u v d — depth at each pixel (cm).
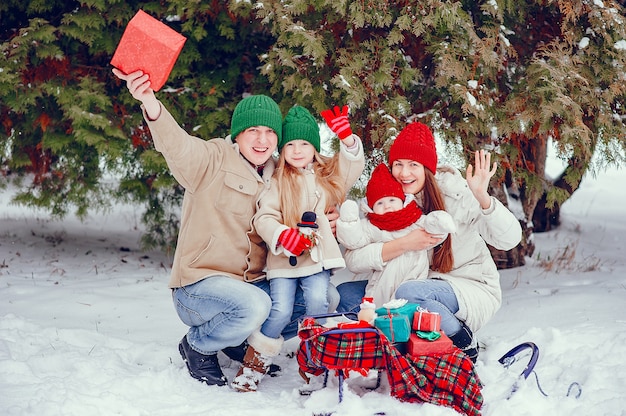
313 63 573
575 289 588
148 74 360
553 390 378
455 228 394
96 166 690
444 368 351
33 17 657
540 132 569
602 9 575
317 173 418
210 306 388
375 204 416
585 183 1391
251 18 621
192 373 398
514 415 343
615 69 581
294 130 408
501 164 587
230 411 351
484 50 555
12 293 585
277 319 391
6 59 602
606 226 942
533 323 501
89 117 600
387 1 562
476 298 410
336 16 570
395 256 411
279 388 400
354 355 352
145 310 545
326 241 402
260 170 416
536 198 657
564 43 577
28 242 780
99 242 805
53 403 349
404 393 353
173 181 643
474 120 572
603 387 375
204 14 621
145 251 759
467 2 603
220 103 657
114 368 408
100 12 619
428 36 571
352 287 437
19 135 670
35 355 419
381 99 591
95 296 577
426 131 424
